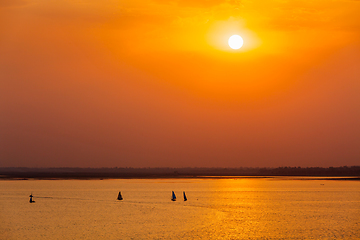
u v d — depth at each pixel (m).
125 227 61.12
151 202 103.50
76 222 66.56
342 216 73.62
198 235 54.25
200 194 135.50
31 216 74.69
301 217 72.31
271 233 55.56
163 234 55.16
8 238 53.09
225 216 73.69
